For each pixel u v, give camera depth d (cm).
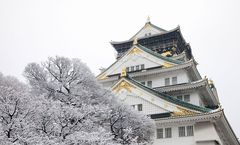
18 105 2286
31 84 3047
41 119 2369
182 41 6369
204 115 3975
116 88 4775
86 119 2647
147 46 6325
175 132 4147
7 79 2591
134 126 3334
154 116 4369
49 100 2584
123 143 3064
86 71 3148
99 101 3161
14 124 2158
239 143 5291
